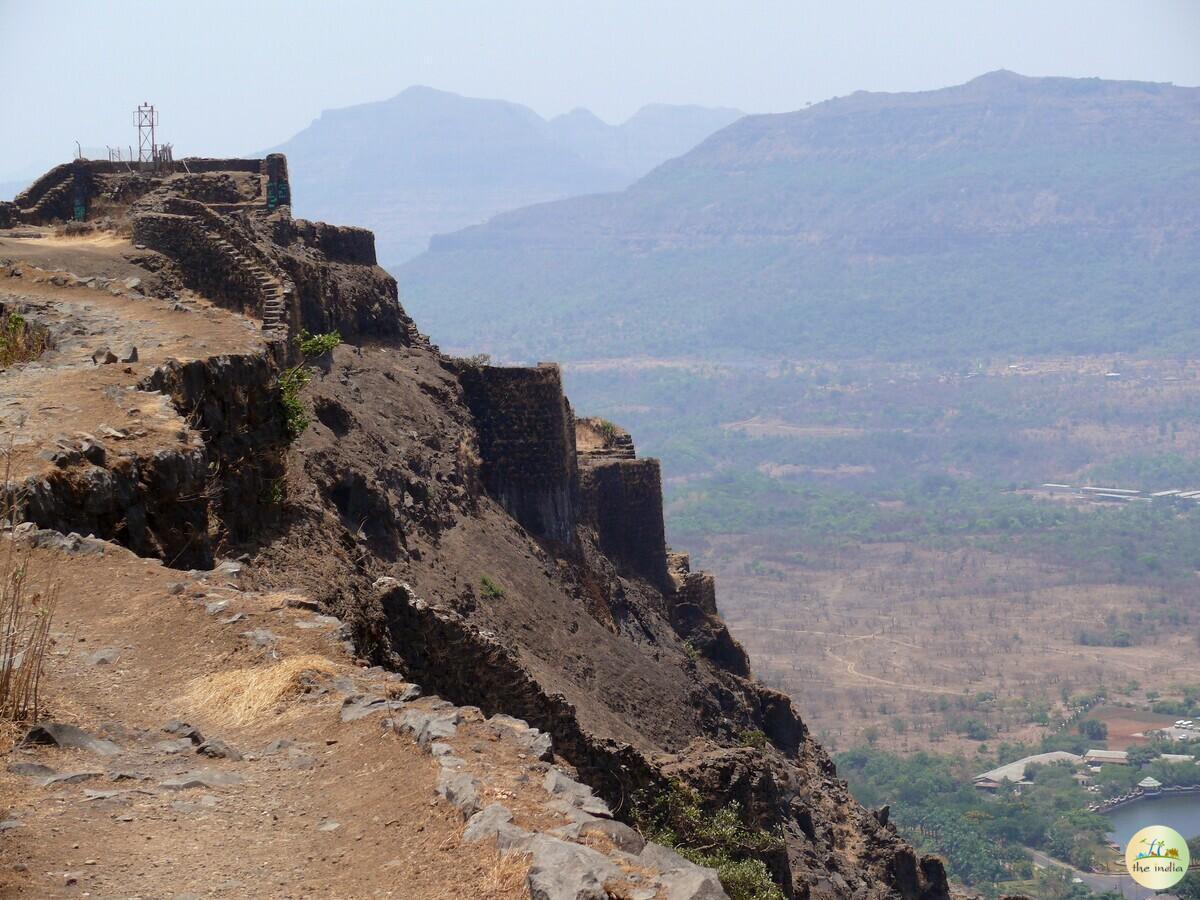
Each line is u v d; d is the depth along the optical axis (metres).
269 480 39.41
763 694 75.31
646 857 15.20
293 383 42.97
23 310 47.34
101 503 29.05
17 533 26.34
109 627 23.58
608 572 73.50
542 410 69.75
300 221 75.06
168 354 38.94
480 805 16.06
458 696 31.33
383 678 21.47
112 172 81.75
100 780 17.81
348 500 49.16
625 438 83.31
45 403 33.72
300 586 36.44
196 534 32.03
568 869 14.30
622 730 52.59
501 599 55.59
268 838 16.47
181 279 60.28
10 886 14.92
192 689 21.31
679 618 79.44
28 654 21.33
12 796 17.19
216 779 18.00
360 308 70.69
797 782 65.25
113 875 15.43
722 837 40.88
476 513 62.09
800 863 52.56
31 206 79.50
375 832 16.31
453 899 14.59
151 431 32.69
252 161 82.31
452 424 65.06
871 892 60.28
